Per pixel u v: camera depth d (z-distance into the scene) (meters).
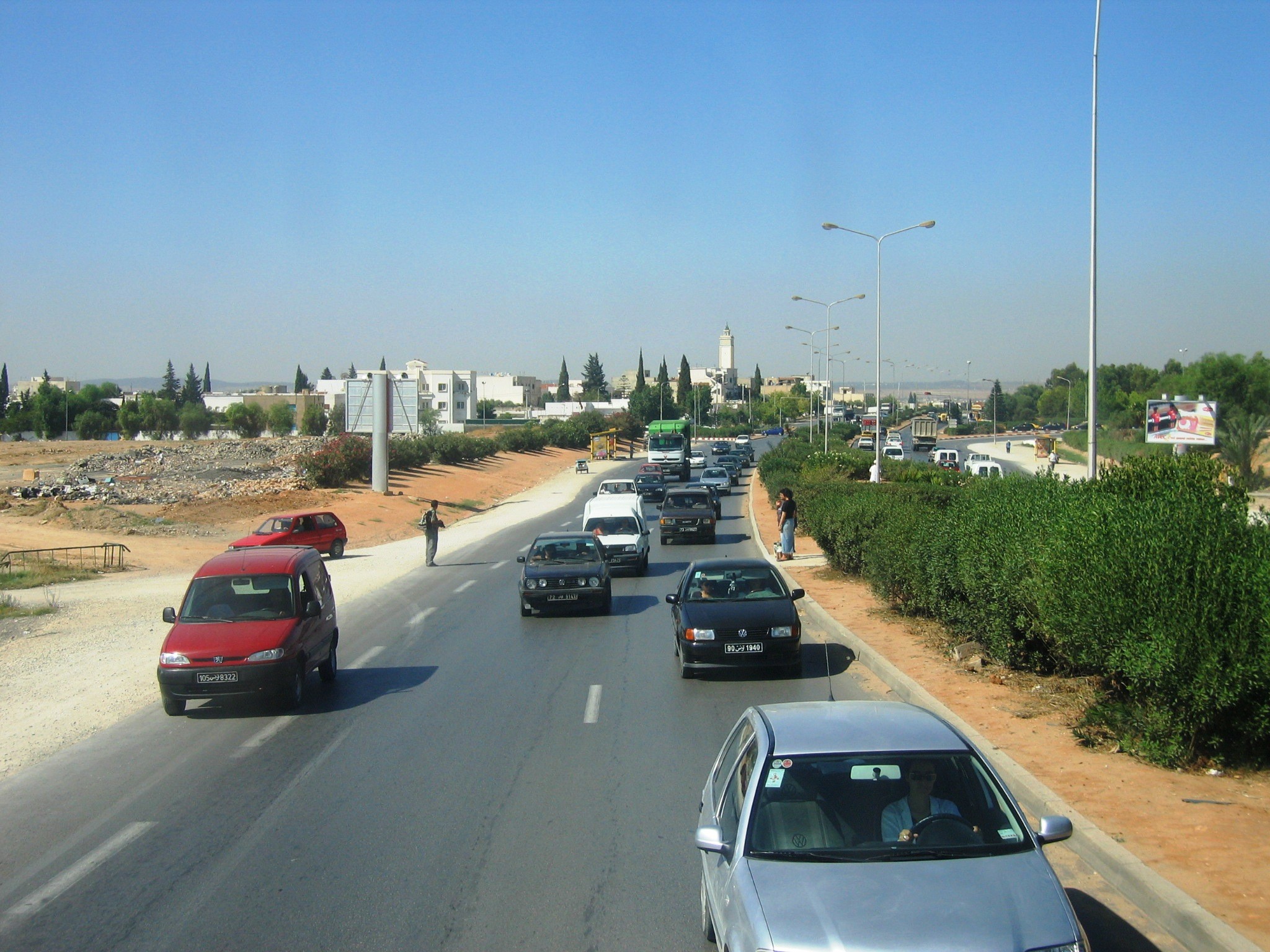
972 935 4.16
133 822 8.07
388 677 14.09
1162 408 36.41
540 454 95.88
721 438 148.25
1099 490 10.88
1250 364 63.81
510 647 16.22
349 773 9.36
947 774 5.13
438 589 24.14
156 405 112.44
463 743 10.38
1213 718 8.15
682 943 5.69
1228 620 7.71
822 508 24.27
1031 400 178.75
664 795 8.47
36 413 113.44
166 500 45.16
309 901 6.38
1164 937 5.61
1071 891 6.29
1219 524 8.22
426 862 7.02
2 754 10.30
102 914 6.25
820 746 5.26
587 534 21.09
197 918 6.15
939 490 19.69
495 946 5.70
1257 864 6.27
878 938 4.16
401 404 65.00
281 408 115.31
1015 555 11.20
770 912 4.38
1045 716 10.19
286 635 12.15
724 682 13.18
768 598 14.12
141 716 12.02
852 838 4.87
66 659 15.80
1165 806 7.38
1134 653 8.13
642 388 156.62
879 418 38.97
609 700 12.23
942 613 14.52
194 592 12.87
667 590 23.23
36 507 41.44
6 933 6.00
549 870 6.84
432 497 53.50
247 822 7.99
